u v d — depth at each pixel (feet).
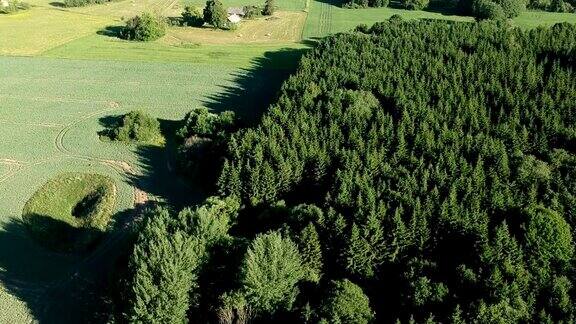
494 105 319.47
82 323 225.35
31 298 237.45
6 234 272.72
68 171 323.98
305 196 279.49
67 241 272.92
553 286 178.70
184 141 336.49
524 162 251.80
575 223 213.66
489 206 224.94
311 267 213.87
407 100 326.03
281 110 338.95
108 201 295.07
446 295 182.50
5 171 323.78
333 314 179.22
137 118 358.84
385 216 221.87
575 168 245.04
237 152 291.17
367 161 264.93
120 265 236.02
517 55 372.17
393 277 209.97
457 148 270.67
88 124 381.19
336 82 365.40
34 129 374.02
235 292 195.83
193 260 203.62
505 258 192.03
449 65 366.63
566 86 324.80
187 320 200.95
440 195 235.81
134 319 195.83
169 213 255.09
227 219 255.70
